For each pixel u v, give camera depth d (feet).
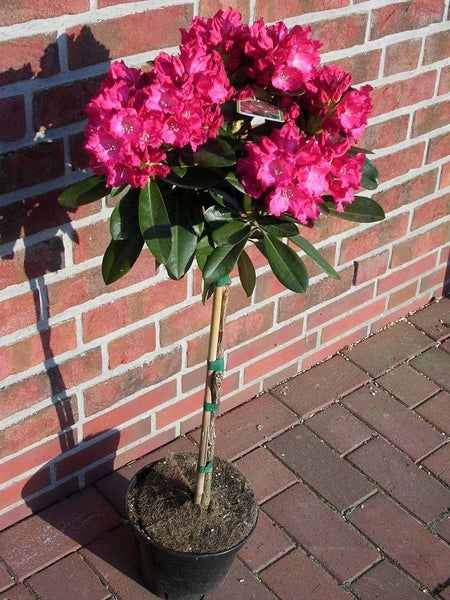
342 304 6.78
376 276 6.90
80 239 4.90
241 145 4.02
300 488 5.87
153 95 3.74
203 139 3.79
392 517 5.72
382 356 7.02
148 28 4.62
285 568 5.36
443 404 6.63
